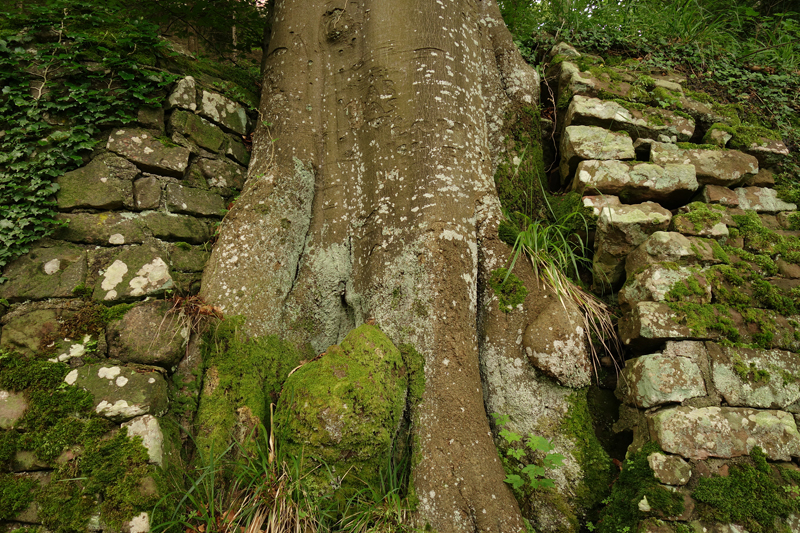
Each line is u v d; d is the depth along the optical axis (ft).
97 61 8.88
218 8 12.83
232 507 7.09
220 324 8.48
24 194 7.87
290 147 10.18
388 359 8.06
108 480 6.68
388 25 9.99
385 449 7.67
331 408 7.34
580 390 8.57
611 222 9.52
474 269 9.05
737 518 7.07
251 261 9.07
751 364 8.14
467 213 9.18
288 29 10.93
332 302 9.70
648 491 7.38
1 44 8.14
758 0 16.49
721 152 10.41
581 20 13.56
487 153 10.14
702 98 11.80
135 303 7.85
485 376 8.82
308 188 10.17
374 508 7.24
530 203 11.05
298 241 9.87
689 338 8.23
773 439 7.60
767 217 10.33
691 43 13.26
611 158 10.59
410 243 8.79
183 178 9.57
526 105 11.66
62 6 8.99
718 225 9.48
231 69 11.89
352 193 10.10
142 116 9.18
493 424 8.65
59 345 7.23
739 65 13.02
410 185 9.13
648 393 8.02
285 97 10.55
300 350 9.33
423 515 7.25
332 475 7.29
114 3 10.46
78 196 8.17
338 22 10.66
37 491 6.57
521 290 8.96
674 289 8.52
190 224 9.34
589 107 11.05
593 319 9.04
